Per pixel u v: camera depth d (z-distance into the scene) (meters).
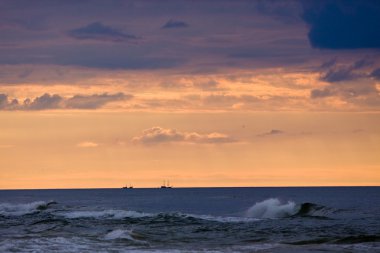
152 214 106.62
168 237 73.19
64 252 57.94
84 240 67.44
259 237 73.31
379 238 68.88
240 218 101.12
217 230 81.50
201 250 61.22
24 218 107.25
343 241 67.94
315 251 60.34
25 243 64.06
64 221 95.81
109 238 69.38
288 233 77.12
